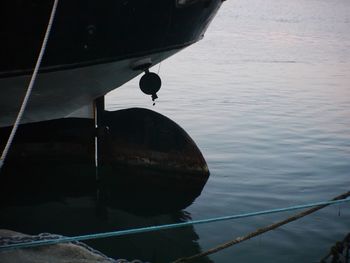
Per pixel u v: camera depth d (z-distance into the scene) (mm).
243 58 24531
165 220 6863
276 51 27531
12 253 4406
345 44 32094
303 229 6398
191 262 5605
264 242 6051
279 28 42375
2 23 5738
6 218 6875
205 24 7891
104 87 7652
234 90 16406
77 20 6074
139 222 6812
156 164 8688
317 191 7801
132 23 6504
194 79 18203
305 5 81625
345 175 8539
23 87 6496
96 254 4715
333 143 10500
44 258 4426
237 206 7254
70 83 6906
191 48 27266
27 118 7594
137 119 8789
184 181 8352
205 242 6125
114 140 8844
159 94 15312
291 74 20312
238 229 6480
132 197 7703
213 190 7891
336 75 20453
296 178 8367
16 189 7871
